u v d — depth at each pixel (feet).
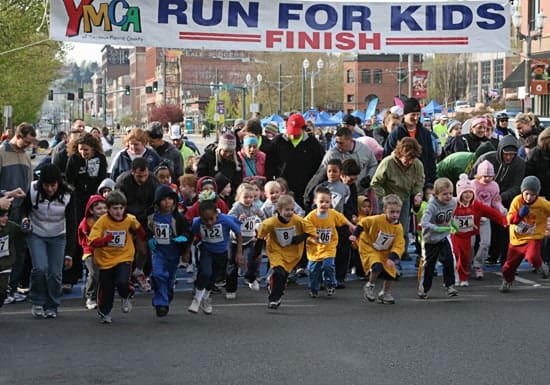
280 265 31.65
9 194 28.73
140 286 34.96
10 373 22.65
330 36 40.57
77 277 35.73
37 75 158.92
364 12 40.81
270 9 39.91
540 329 27.43
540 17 94.07
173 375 22.27
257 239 32.04
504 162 38.70
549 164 38.58
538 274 39.06
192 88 420.77
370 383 21.30
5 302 33.30
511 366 22.80
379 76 325.62
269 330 27.71
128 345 25.77
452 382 21.33
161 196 29.40
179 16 38.91
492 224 40.81
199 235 30.66
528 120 45.16
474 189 35.86
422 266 33.19
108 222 29.07
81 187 35.96
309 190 37.45
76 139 35.91
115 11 38.24
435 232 32.83
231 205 39.37
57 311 31.60
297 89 294.25
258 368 22.84
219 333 27.35
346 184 36.81
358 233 32.48
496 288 35.58
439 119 83.66
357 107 325.42
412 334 26.84
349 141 38.78
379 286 36.37
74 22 37.86
